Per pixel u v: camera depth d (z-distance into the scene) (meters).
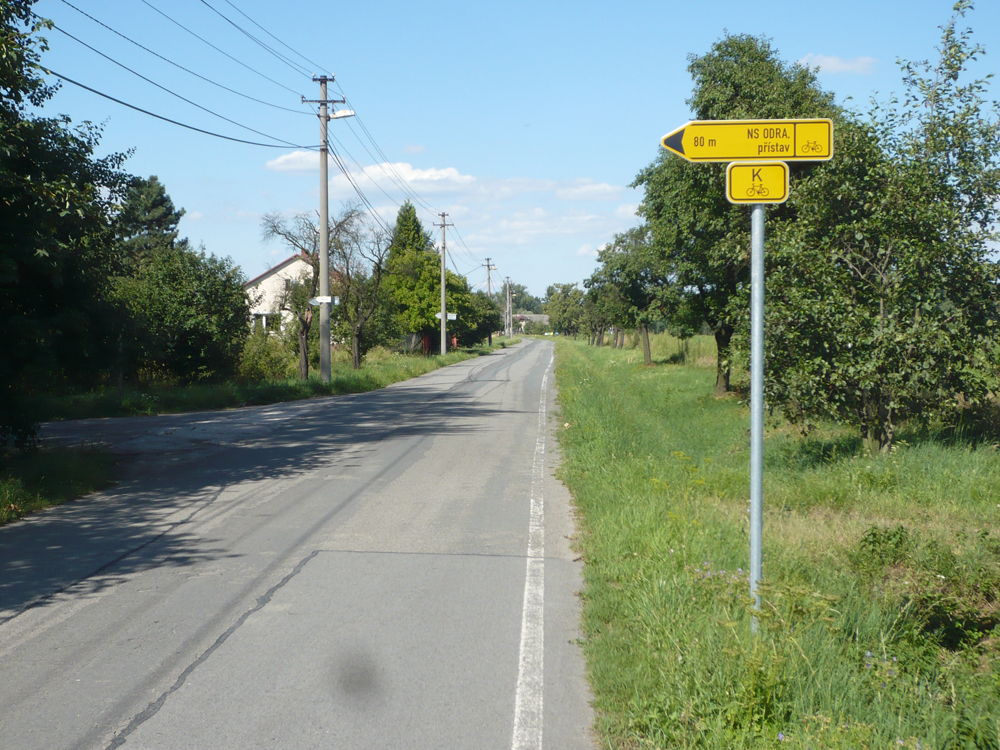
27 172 10.61
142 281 25.86
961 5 10.40
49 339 10.98
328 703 4.04
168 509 8.73
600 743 3.65
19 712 3.95
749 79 16.42
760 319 4.36
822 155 4.28
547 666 4.53
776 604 4.58
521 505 8.95
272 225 33.16
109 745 3.62
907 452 10.59
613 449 11.88
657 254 22.72
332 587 5.97
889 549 6.44
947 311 10.31
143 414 19.66
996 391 10.87
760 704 3.62
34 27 10.03
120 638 4.95
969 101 10.47
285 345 38.56
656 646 4.43
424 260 63.44
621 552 6.48
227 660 4.60
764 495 9.12
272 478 10.64
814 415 11.12
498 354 68.81
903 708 3.70
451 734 3.73
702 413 18.95
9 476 9.42
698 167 16.81
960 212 10.59
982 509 8.24
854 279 10.91
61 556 6.84
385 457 12.49
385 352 47.59
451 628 5.12
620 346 73.69
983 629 5.12
